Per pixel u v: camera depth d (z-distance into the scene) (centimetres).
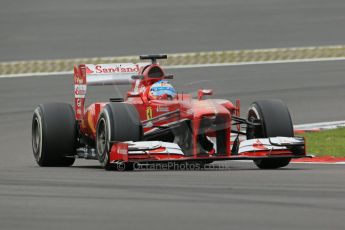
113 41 11050
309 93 8100
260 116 4312
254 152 4150
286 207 2716
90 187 3325
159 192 3127
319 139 5856
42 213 2623
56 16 12481
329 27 11481
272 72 9194
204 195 3028
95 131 4531
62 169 4447
